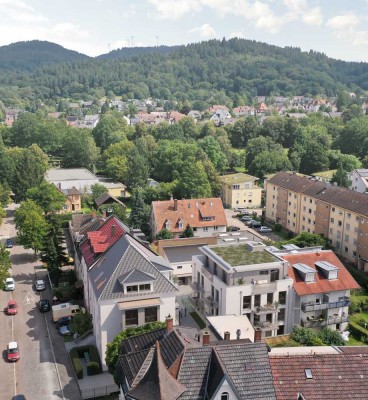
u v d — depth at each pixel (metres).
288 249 71.38
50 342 58.62
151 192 128.38
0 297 71.75
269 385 35.38
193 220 101.31
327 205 97.00
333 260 65.00
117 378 40.53
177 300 70.88
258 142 177.38
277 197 116.38
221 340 41.47
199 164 129.50
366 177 133.50
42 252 84.00
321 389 36.44
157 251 82.81
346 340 58.03
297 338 55.00
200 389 34.47
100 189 136.25
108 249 61.66
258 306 58.34
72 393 48.47
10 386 49.44
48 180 137.88
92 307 59.19
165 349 38.03
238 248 65.56
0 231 108.62
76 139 175.12
